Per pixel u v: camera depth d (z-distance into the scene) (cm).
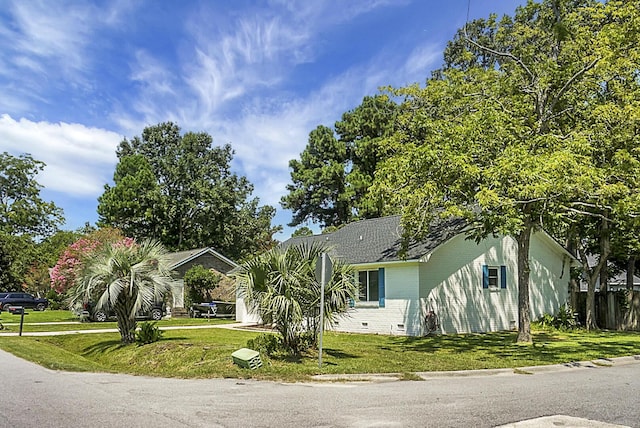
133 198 5084
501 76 1833
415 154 1552
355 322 2358
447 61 3488
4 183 6022
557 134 1695
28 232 6053
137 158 5334
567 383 1041
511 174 1399
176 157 5528
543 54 1844
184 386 991
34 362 1348
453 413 743
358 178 4312
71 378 1089
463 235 2277
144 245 1748
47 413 728
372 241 2519
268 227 6097
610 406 796
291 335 1368
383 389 970
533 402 828
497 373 1220
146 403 810
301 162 4912
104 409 759
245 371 1157
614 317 2570
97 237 3500
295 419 702
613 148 1575
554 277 2639
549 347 1716
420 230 1688
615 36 1507
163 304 3262
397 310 2194
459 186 1520
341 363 1284
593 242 2798
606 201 1522
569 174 1385
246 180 5888
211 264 3941
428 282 2162
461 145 1538
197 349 1447
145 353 1519
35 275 4806
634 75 1661
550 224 1797
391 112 4316
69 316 3484
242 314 2911
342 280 1362
